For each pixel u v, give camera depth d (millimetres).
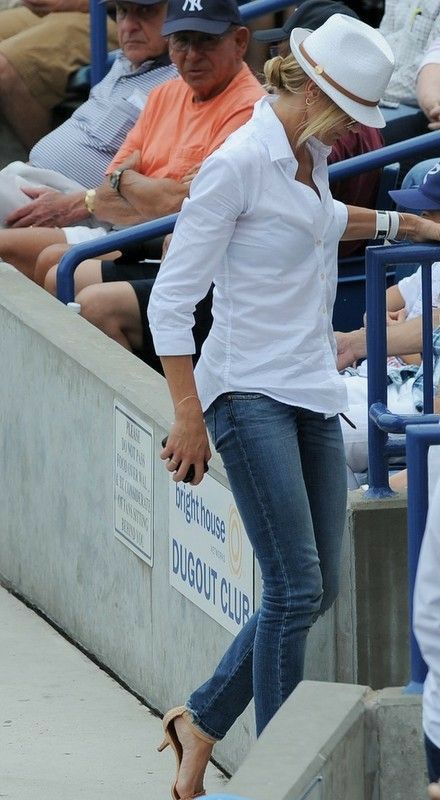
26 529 21422
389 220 14180
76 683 18625
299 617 12828
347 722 11023
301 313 12766
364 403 17344
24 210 24453
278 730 10766
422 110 23828
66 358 19594
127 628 18375
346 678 14117
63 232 24094
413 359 18594
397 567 13953
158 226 20938
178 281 12531
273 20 27547
